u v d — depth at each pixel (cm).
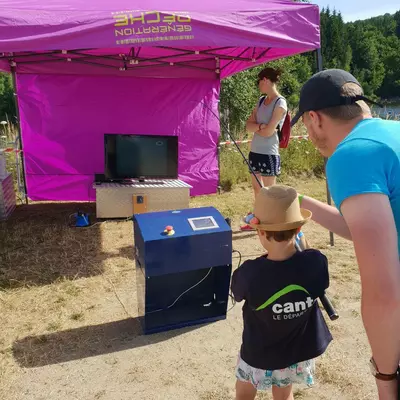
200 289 343
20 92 665
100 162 709
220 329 332
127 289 402
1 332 327
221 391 264
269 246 186
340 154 124
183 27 412
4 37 382
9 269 443
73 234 557
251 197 759
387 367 122
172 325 330
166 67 705
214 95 743
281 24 445
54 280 419
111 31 399
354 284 404
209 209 336
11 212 653
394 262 112
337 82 136
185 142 741
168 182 660
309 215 184
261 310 187
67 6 419
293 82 2384
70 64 668
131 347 310
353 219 116
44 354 300
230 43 426
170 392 263
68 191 710
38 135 684
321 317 202
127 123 709
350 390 262
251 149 538
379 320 114
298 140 970
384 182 119
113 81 691
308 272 185
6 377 276
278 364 192
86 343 314
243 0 480
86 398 259
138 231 311
